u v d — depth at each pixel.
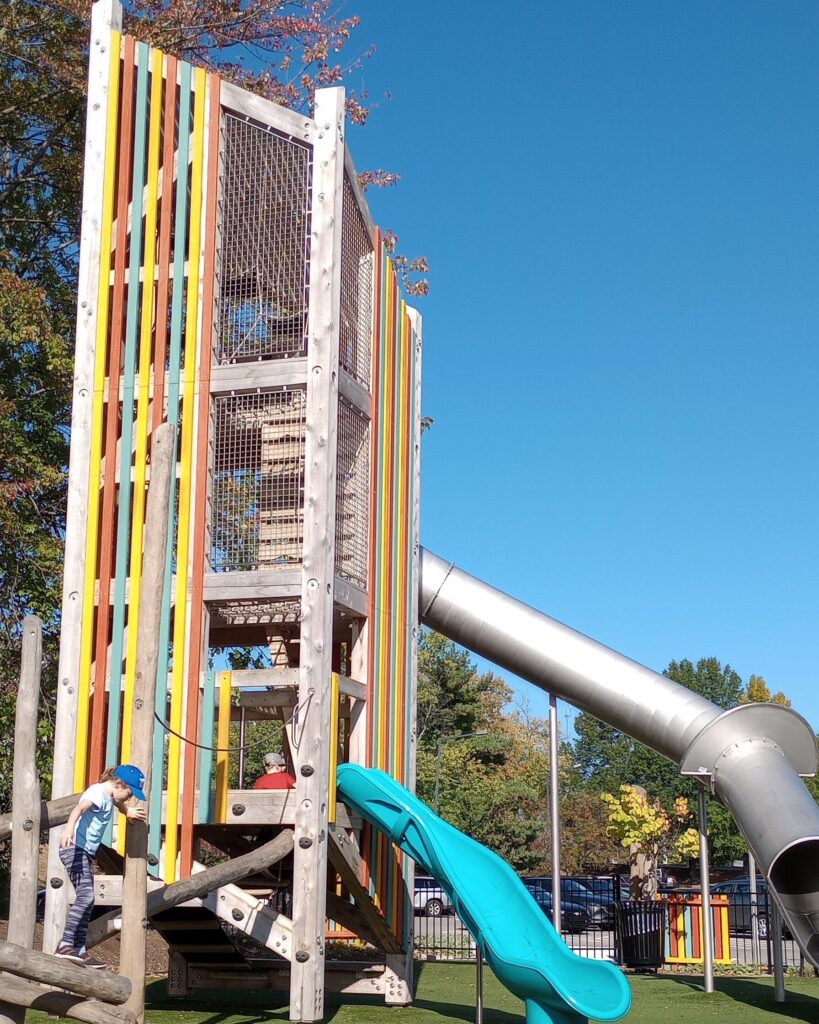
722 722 14.34
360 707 12.20
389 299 13.82
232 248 11.84
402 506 13.92
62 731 10.98
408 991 12.73
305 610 10.77
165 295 11.70
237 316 11.76
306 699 10.64
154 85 12.08
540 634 15.27
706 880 14.64
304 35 21.41
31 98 19.95
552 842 14.57
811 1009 12.52
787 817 12.93
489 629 15.34
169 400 11.44
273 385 11.30
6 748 17.80
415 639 14.06
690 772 14.33
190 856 10.56
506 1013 11.94
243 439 11.48
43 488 18.19
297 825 10.46
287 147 11.91
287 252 11.73
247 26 21.06
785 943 25.59
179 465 11.34
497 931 10.23
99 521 11.49
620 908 18.02
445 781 54.16
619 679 14.95
